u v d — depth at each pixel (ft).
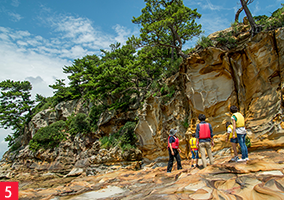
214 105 35.22
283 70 27.43
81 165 87.86
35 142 106.73
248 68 31.96
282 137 25.18
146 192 16.81
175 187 16.26
